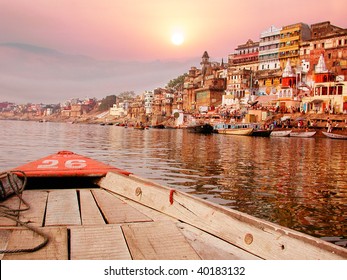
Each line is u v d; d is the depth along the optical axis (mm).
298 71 76688
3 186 5551
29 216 4668
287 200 12953
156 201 5336
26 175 6676
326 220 10531
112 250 3586
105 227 4133
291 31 84000
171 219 4855
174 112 109312
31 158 25266
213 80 98375
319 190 14938
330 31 78062
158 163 22953
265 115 72500
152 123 122062
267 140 53312
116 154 29203
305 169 21484
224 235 4141
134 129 104125
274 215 10977
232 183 15977
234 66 99062
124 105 178375
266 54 89562
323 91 66938
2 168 19984
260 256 3697
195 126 75688
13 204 5277
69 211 4930
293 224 10117
